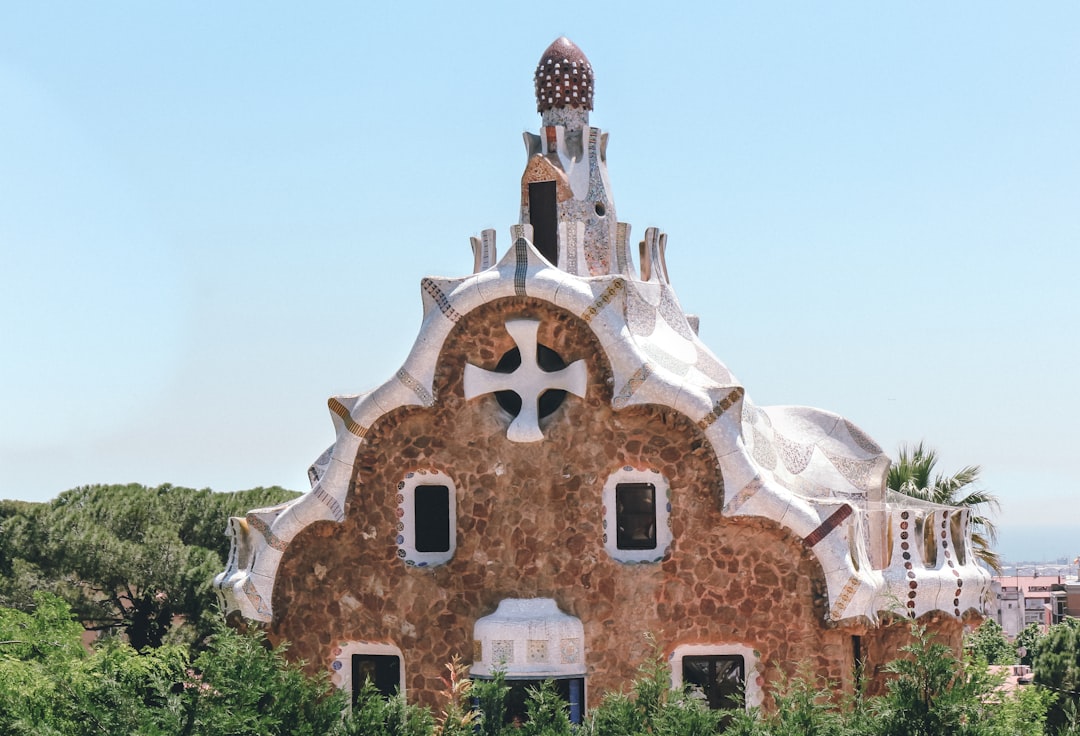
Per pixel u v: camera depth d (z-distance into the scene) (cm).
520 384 2216
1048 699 2452
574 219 2450
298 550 2306
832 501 2172
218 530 4609
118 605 4231
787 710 1941
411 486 2273
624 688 2169
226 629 2077
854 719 1922
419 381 2233
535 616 2159
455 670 2195
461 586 2222
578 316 2191
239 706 1927
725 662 2208
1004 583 11762
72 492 4731
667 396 2172
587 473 2198
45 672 2136
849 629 2133
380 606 2259
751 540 2175
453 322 2228
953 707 1872
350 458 2270
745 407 2358
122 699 1983
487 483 2225
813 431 2536
